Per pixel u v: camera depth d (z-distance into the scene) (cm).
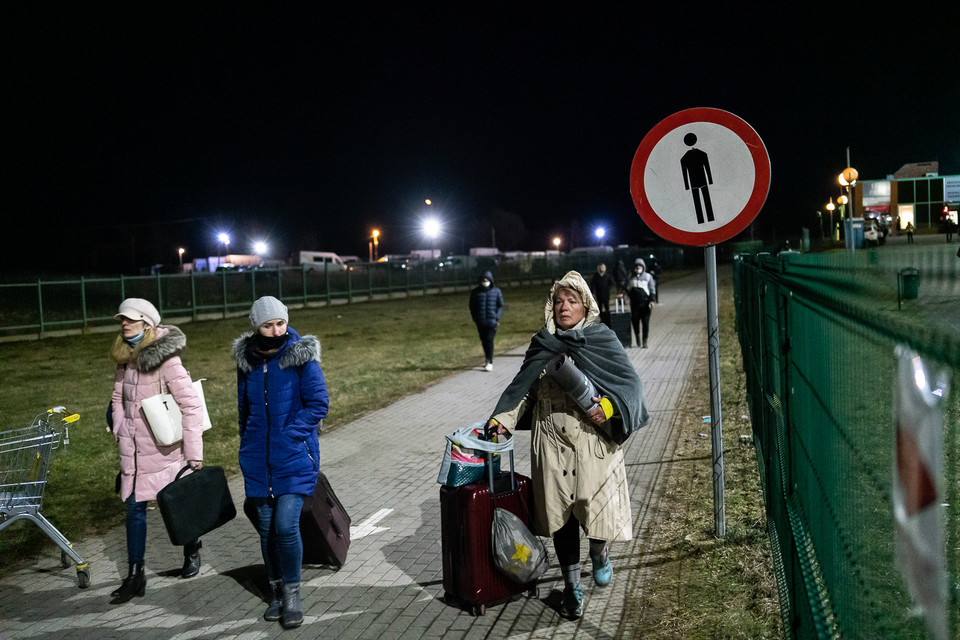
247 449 425
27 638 411
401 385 1243
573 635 379
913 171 5878
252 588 469
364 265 4088
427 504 621
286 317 429
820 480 236
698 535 491
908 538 125
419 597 438
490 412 998
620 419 379
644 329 1512
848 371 186
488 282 1356
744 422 807
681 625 376
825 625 219
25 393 1334
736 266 1487
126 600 454
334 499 488
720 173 442
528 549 404
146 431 458
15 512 467
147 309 470
